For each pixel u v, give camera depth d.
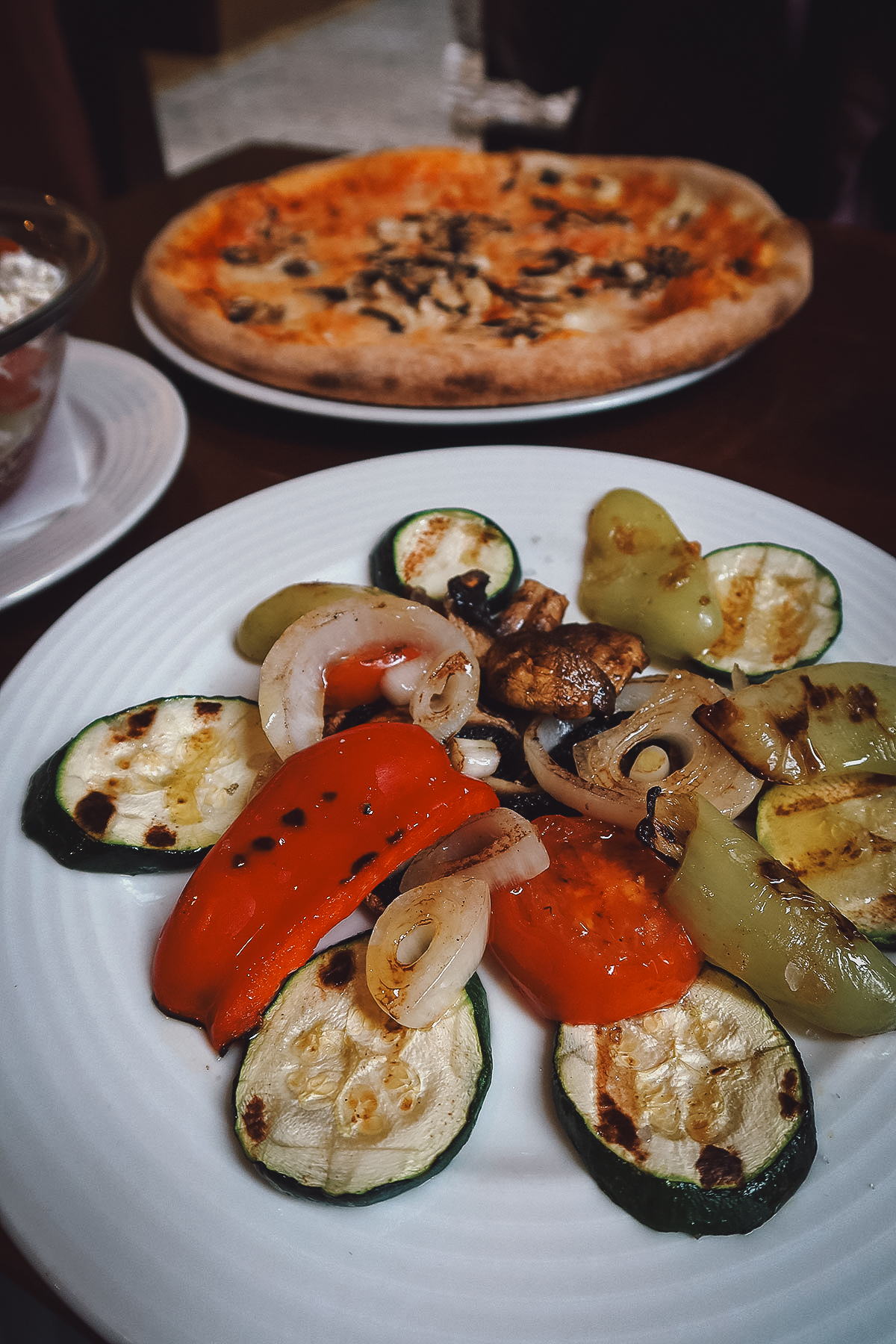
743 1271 0.17
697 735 0.24
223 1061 0.20
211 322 0.40
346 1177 0.18
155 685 0.28
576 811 0.24
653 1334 0.16
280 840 0.21
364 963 0.21
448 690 0.25
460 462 0.34
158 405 0.37
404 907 0.20
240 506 0.33
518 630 0.29
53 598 0.31
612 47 0.70
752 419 0.39
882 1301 0.16
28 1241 0.17
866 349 0.43
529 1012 0.21
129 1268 0.17
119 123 0.91
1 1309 0.29
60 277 0.35
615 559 0.31
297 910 0.21
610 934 0.21
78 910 0.22
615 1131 0.19
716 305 0.40
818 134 0.64
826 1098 0.19
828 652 0.28
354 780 0.22
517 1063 0.21
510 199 0.58
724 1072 0.20
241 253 0.52
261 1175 0.18
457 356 0.37
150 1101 0.19
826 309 0.46
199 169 0.62
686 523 0.32
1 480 0.32
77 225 0.36
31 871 0.23
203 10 0.84
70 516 0.33
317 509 0.33
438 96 1.74
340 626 0.25
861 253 0.50
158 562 0.31
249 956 0.21
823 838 0.24
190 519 0.35
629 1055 0.20
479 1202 0.18
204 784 0.25
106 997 0.21
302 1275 0.17
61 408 0.36
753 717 0.24
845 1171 0.18
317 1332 0.16
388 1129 0.19
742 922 0.20
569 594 0.31
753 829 0.24
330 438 0.39
